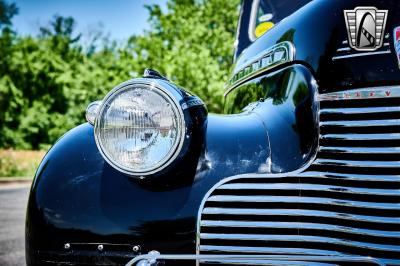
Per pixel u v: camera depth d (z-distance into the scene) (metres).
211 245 1.42
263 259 1.34
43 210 1.46
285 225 1.40
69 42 24.66
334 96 1.49
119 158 1.42
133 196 1.45
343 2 1.59
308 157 1.46
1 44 21.81
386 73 1.47
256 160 1.47
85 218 1.44
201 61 10.25
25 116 19.30
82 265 1.43
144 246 1.42
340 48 1.53
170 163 1.41
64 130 19.44
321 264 1.37
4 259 2.85
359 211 1.39
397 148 1.40
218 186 1.45
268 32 1.94
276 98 1.67
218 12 12.84
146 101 1.43
